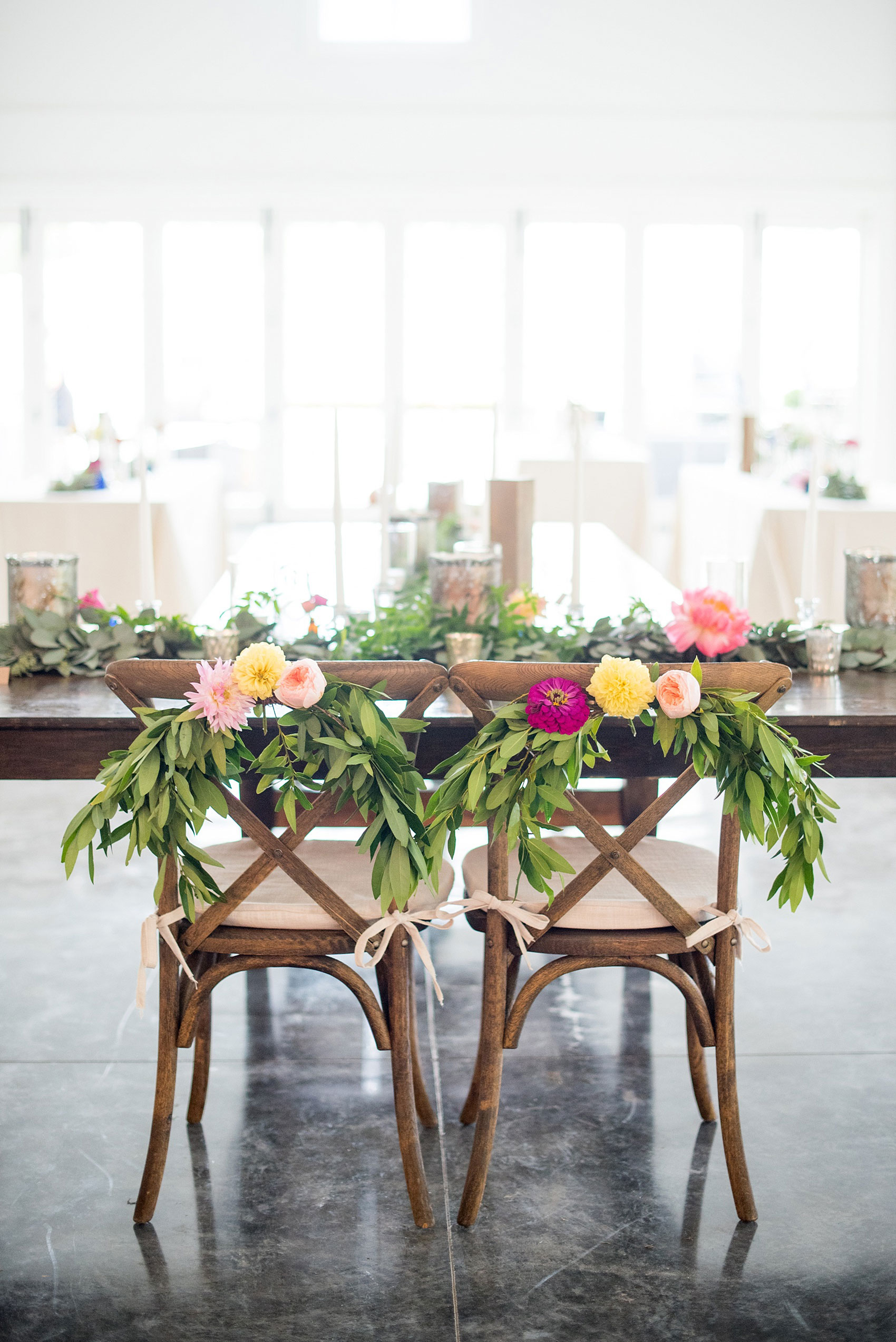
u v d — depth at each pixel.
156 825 1.63
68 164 7.99
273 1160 1.93
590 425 7.00
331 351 8.62
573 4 7.90
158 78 7.93
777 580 5.09
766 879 3.17
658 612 2.87
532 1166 1.91
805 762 1.69
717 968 1.76
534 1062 2.24
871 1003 2.47
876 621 2.42
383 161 8.06
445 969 2.65
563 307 8.57
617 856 1.70
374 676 1.64
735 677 1.65
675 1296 1.63
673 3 7.90
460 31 8.02
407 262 8.52
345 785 1.67
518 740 1.60
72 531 5.11
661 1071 2.21
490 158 8.06
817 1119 2.05
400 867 1.66
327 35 8.01
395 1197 1.84
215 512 6.29
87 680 2.24
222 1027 2.36
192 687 1.64
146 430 2.51
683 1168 1.91
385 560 2.88
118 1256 1.70
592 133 8.04
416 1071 2.01
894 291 8.32
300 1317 1.59
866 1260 1.70
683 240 8.48
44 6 7.81
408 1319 1.58
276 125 8.00
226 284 8.49
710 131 8.03
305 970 2.63
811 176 8.08
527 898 1.79
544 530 4.60
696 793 3.94
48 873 3.18
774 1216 1.80
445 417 8.70
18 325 8.43
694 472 6.39
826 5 7.88
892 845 3.42
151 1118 2.05
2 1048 2.27
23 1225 1.77
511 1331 1.56
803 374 8.59
